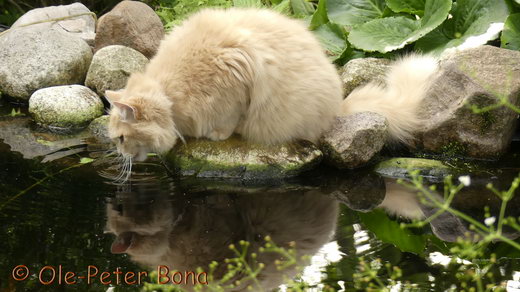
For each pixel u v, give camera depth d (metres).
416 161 3.10
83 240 2.82
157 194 3.01
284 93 3.08
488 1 3.29
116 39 3.57
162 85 3.05
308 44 3.13
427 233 2.86
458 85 3.14
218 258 2.79
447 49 3.24
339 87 3.17
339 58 3.45
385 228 2.88
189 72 3.04
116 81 3.46
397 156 3.19
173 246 2.82
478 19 3.29
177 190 3.03
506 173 3.08
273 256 2.79
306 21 3.56
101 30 3.58
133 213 2.93
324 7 3.51
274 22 3.12
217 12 3.15
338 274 2.72
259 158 3.09
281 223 2.91
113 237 2.84
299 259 2.77
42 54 3.51
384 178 3.09
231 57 3.03
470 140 3.13
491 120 3.11
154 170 3.13
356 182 3.07
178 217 2.92
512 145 3.22
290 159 3.09
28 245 2.80
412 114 3.19
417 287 2.68
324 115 3.13
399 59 3.31
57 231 2.85
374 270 2.73
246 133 3.12
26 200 2.96
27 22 3.69
